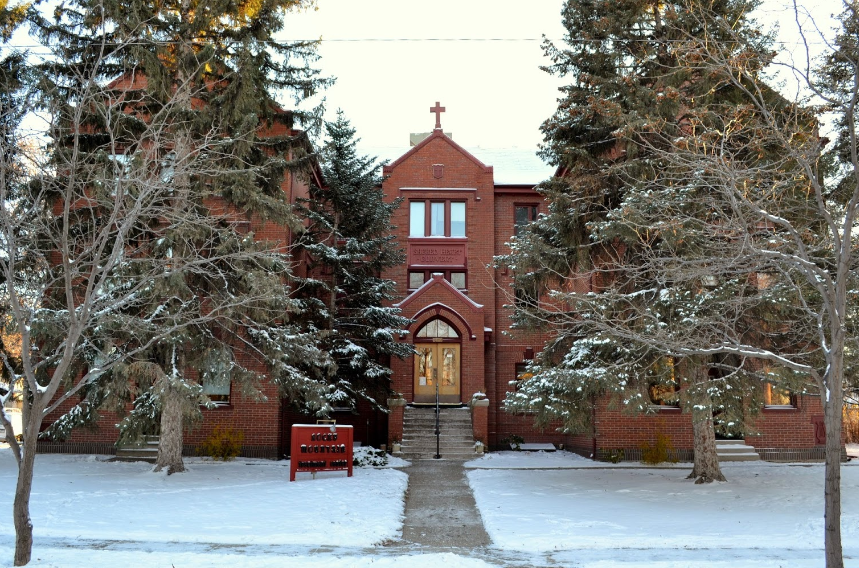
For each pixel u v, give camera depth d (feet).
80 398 76.79
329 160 80.28
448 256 98.07
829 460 27.22
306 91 61.77
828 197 47.75
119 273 48.52
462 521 44.39
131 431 58.03
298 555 33.37
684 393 50.06
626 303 52.29
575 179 58.44
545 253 59.31
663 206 44.34
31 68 47.65
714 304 46.47
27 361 28.73
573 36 58.18
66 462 69.00
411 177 100.17
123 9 52.06
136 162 44.06
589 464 73.67
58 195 47.98
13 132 38.70
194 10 56.59
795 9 33.73
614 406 53.47
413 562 31.01
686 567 30.83
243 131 54.34
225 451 72.69
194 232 50.75
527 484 58.49
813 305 46.29
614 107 50.67
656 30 55.42
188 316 52.95
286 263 59.31
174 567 29.78
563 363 56.54
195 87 60.39
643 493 53.52
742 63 39.32
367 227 82.23
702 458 59.16
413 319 85.30
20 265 43.70
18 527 28.81
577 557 33.96
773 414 78.02
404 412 86.94
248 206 56.65
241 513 43.83
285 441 81.30
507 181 103.24
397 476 61.52
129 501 47.21
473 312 90.84
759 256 34.99
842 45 35.32
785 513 45.09
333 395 72.18
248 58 54.90
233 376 59.62
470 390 89.20
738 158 47.65
